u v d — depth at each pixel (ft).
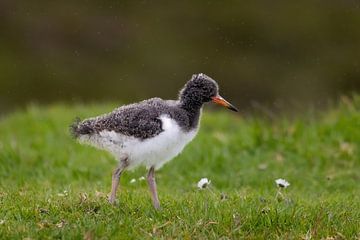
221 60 94.94
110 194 33.01
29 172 45.01
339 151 47.62
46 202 33.24
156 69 93.45
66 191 36.06
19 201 33.53
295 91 90.33
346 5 103.19
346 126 50.39
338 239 29.30
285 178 44.06
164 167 45.78
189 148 48.96
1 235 28.14
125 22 99.71
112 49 96.89
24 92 90.53
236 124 61.52
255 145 49.60
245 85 91.81
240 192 38.99
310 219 31.40
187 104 33.35
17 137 55.62
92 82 91.81
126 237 28.50
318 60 95.20
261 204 33.12
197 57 95.14
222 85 91.71
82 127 32.32
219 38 97.86
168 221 30.25
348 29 99.50
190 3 103.45
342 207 34.24
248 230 30.14
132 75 92.63
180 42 97.60
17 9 101.30
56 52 96.78
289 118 55.77
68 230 28.66
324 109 61.00
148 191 38.47
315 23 100.17
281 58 96.22
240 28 99.91
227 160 47.24
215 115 64.28
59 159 47.50
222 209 31.94
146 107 31.96
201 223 29.91
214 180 43.93
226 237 28.89
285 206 32.78
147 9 102.53
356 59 95.35
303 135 50.55
